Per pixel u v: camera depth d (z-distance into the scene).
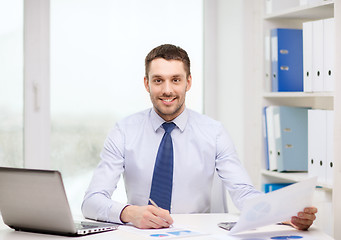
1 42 3.10
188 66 2.02
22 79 3.14
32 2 3.12
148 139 2.13
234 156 2.12
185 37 3.49
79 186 3.28
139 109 3.38
